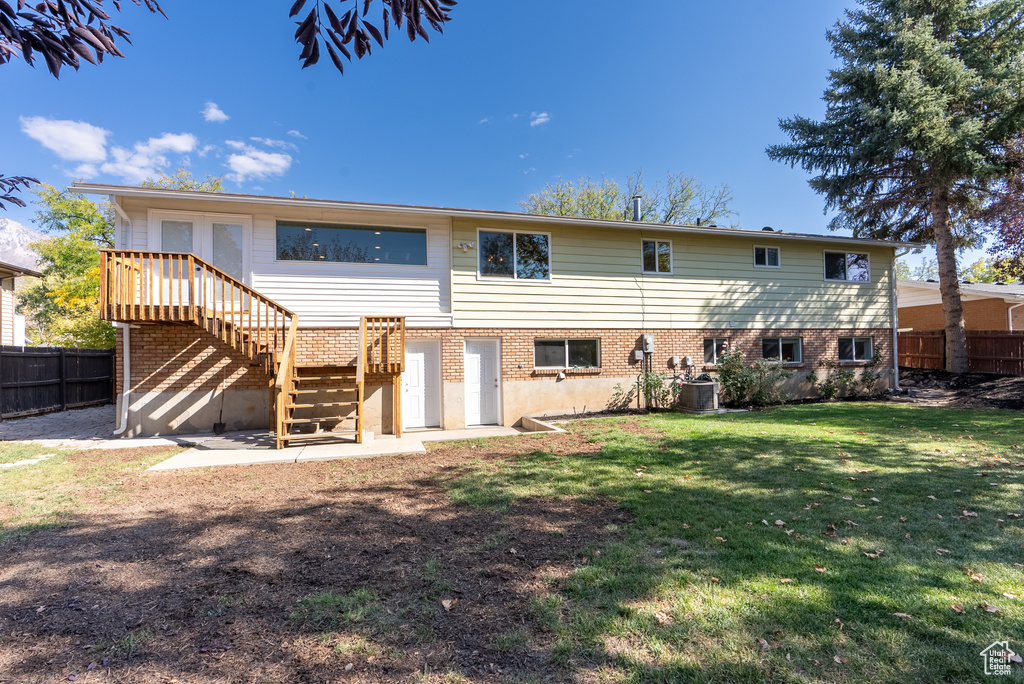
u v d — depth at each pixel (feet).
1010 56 50.26
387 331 31.35
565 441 27.20
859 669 7.39
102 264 26.89
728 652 7.88
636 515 14.70
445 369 36.63
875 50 51.96
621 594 9.81
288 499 17.02
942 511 14.48
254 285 32.99
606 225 40.19
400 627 8.76
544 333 39.42
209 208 32.53
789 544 12.19
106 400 54.29
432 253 36.78
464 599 9.75
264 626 8.85
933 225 54.19
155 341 31.81
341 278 34.73
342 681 7.31
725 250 45.44
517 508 15.56
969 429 28.22
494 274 38.47
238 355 32.99
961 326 52.49
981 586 9.89
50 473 20.99
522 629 8.64
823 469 19.52
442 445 27.58
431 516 14.96
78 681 7.36
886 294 51.62
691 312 43.91
